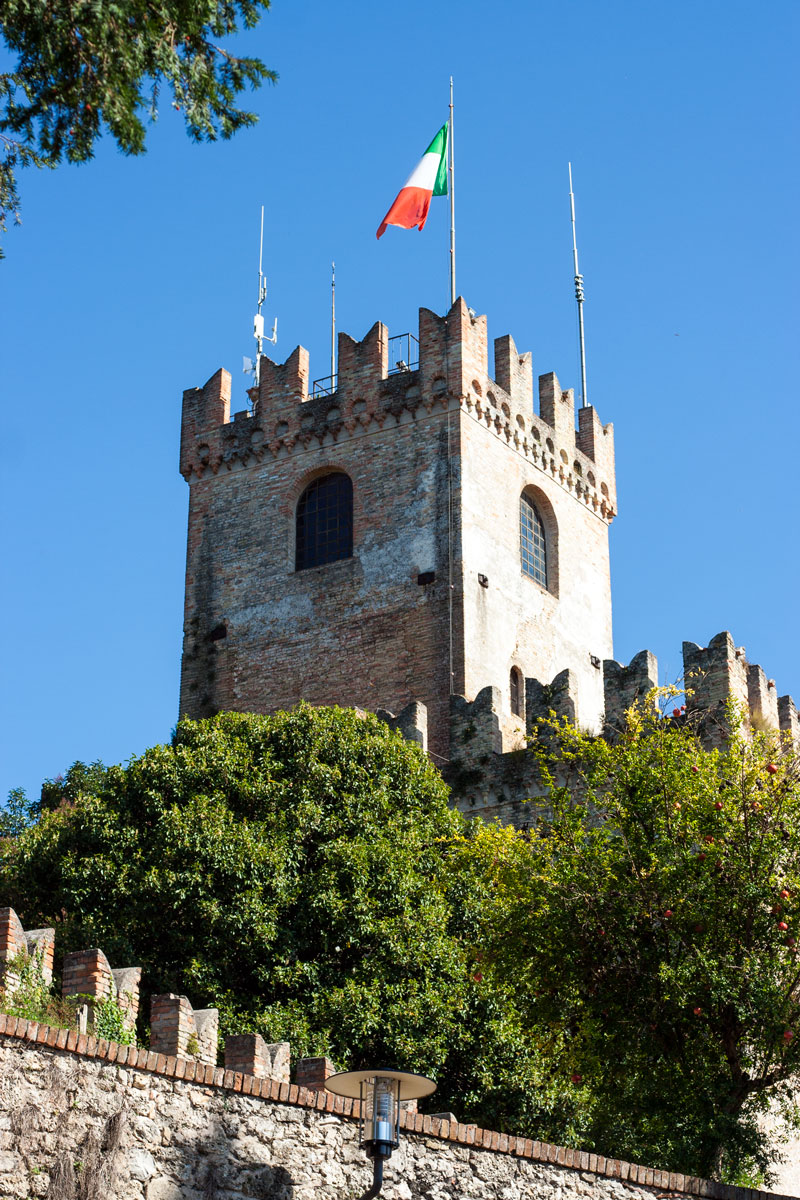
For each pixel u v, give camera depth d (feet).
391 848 144.66
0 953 90.38
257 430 227.20
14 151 74.59
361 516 215.72
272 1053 92.12
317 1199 70.38
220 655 220.02
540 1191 75.51
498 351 224.33
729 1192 81.15
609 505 240.73
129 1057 67.82
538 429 227.20
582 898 109.70
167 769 148.36
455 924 143.13
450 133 227.61
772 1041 99.71
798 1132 128.77
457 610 204.64
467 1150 74.54
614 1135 121.39
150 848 142.82
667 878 106.42
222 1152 68.95
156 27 73.41
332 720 155.94
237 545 223.92
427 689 203.62
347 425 219.61
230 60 76.23
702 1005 102.94
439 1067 133.69
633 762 115.03
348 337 222.89
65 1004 90.99
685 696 169.78
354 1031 131.13
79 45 72.02
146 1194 66.44
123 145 73.41
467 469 211.61
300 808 146.51
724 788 109.60
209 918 136.77
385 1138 67.72
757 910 103.76
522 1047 134.21
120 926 138.92
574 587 228.63
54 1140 65.00
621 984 107.14
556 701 181.88
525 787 179.32
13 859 153.38
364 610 211.41
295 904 140.56
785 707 181.68
